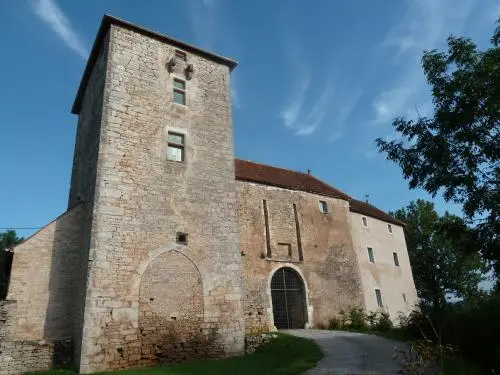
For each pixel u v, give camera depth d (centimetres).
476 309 1283
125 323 1169
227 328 1355
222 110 1667
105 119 1355
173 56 1625
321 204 2309
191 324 1288
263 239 1952
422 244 3834
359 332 1731
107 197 1264
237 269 1447
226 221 1488
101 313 1140
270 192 2088
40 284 1242
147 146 1410
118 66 1460
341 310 2072
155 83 1526
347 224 2378
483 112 1042
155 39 1600
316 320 1959
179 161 1468
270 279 1886
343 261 2239
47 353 1139
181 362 1223
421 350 755
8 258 1319
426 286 3784
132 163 1354
